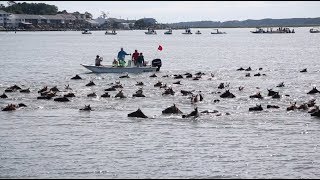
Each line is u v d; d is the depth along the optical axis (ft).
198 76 372.58
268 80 361.51
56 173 156.25
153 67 407.23
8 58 575.79
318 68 453.58
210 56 630.74
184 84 334.85
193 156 172.65
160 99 277.03
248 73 397.39
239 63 517.14
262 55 642.22
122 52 406.21
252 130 207.82
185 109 249.75
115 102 267.80
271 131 206.39
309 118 229.86
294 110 245.45
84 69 439.63
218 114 234.79
